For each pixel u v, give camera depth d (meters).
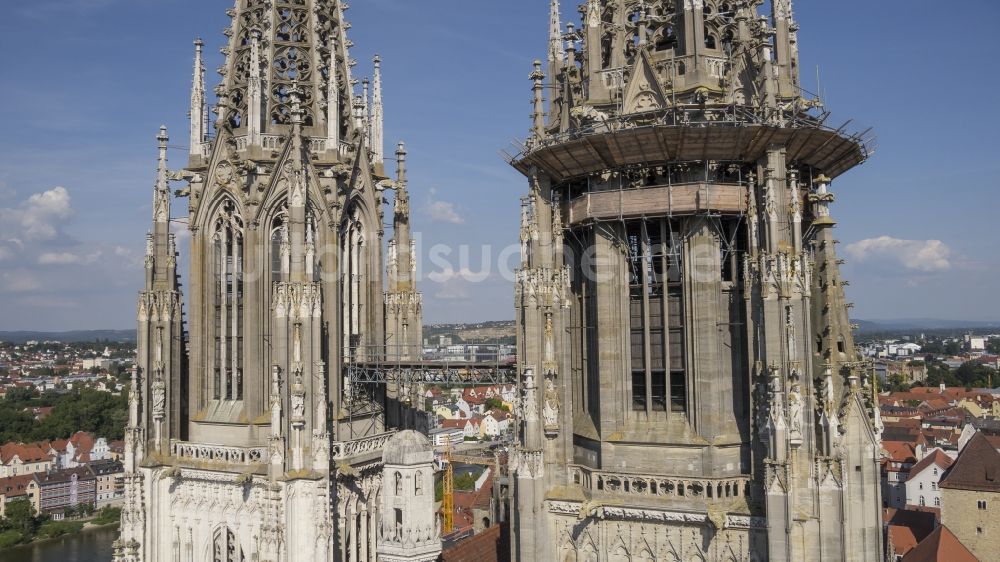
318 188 70.88
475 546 70.12
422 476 56.94
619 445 53.38
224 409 70.94
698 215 51.78
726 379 52.00
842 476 47.50
